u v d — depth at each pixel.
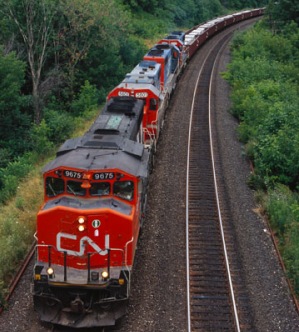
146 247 20.42
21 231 20.81
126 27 58.41
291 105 34.59
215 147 32.25
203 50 66.94
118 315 15.76
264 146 28.69
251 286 18.17
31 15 40.62
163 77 36.25
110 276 15.56
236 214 23.81
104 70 48.81
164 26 85.88
